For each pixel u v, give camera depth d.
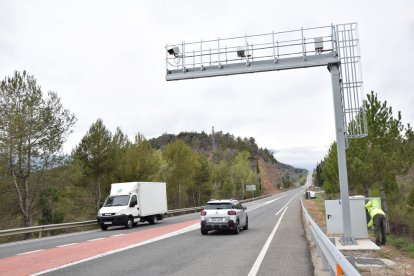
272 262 9.77
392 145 20.50
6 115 26.62
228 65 15.01
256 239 15.30
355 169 21.56
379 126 20.69
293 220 25.62
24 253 13.08
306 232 17.61
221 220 17.30
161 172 46.25
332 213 14.16
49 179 30.17
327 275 7.76
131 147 37.72
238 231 17.89
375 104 20.91
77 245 14.92
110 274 8.54
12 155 26.94
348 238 12.06
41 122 27.58
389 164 19.67
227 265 9.44
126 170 36.25
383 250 11.56
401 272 8.26
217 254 11.42
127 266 9.55
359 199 13.70
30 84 27.66
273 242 14.17
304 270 8.62
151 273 8.55
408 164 20.09
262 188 123.25
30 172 28.45
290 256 10.77
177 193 54.53
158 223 28.64
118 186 25.64
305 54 13.83
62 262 10.48
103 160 34.59
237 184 89.75
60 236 20.67
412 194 24.72
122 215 23.56
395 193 24.02
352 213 13.64
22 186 29.53
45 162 28.98
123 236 18.34
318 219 23.30
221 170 78.25
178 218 34.66
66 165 30.12
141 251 12.40
